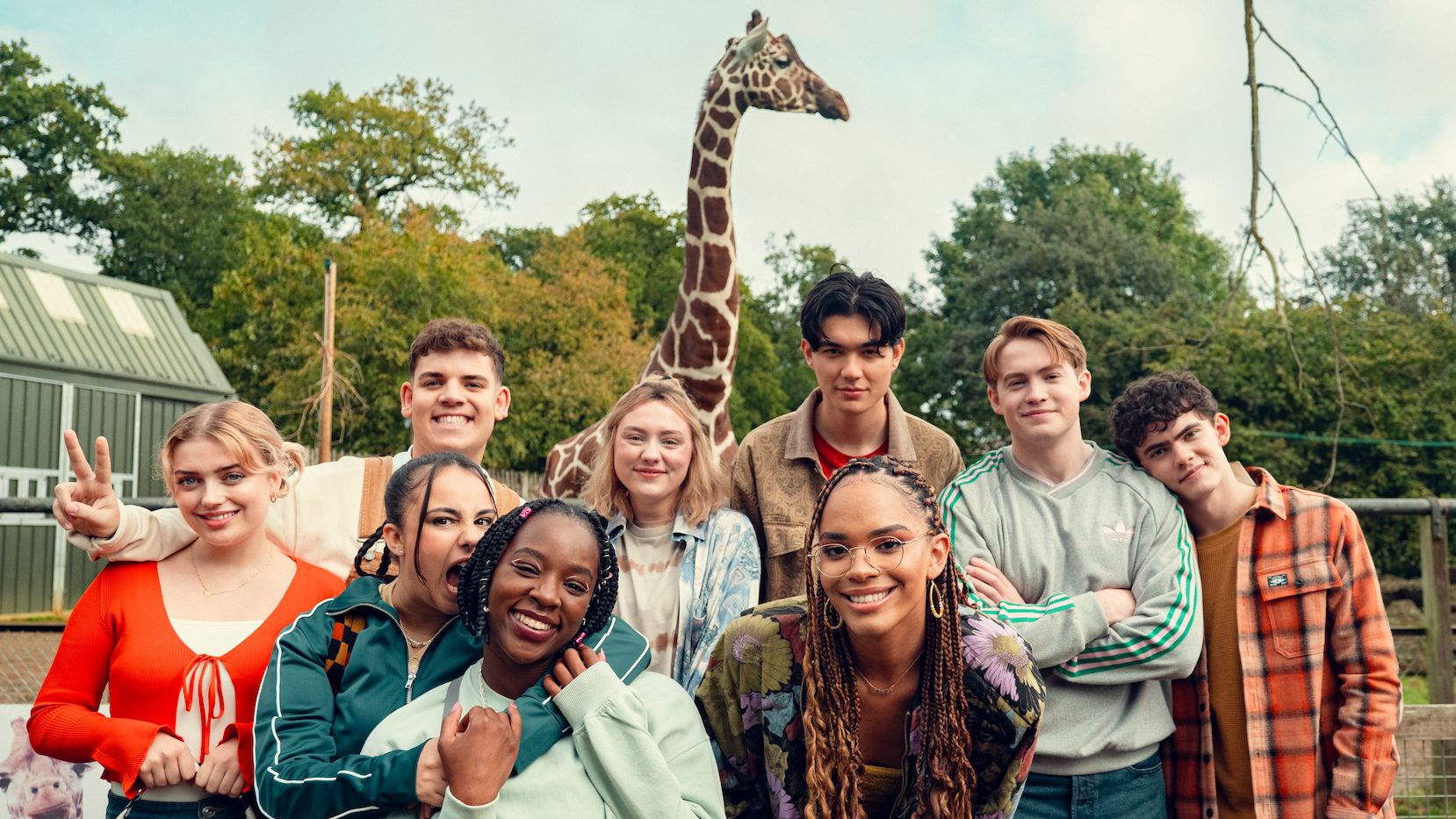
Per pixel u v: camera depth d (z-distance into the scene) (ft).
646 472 9.08
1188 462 8.49
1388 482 46.42
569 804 6.23
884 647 6.58
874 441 10.25
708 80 21.44
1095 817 7.75
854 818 6.48
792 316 108.88
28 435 43.16
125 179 100.37
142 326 50.57
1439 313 50.60
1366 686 8.25
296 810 6.22
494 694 6.68
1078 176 107.34
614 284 80.64
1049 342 8.54
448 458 7.45
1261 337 49.16
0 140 94.84
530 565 6.35
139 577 7.75
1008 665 6.52
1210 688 8.45
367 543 7.83
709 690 7.09
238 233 104.12
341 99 99.14
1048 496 8.50
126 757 6.90
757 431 10.50
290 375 62.54
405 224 73.41
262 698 6.72
